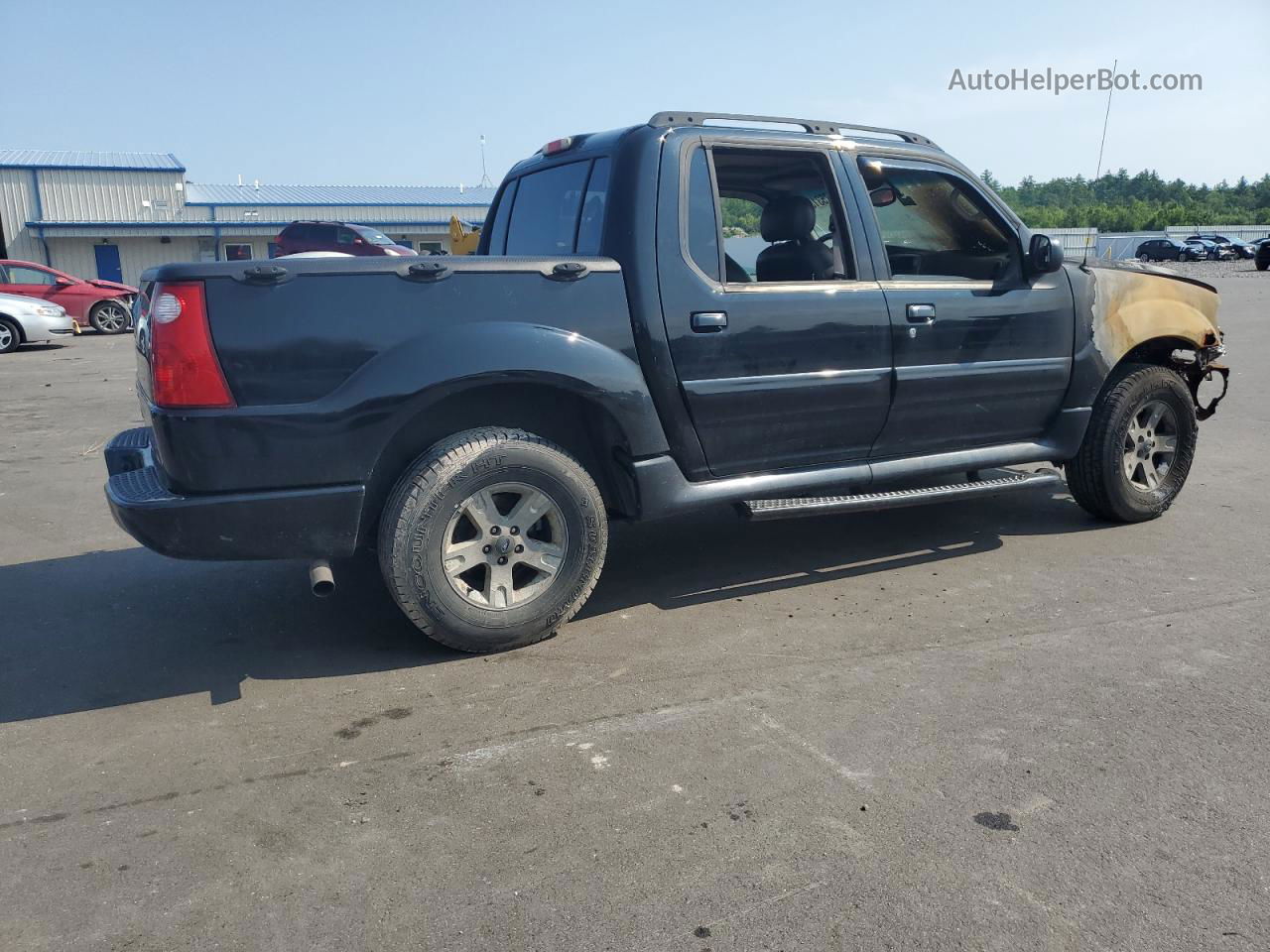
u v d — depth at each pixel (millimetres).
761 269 4805
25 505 6359
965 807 2709
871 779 2859
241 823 2715
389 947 2209
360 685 3598
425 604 3652
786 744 3080
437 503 3592
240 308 3355
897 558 4949
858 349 4367
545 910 2320
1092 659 3672
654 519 4070
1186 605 4207
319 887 2430
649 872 2455
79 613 4406
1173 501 5816
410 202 41719
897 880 2402
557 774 2936
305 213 40000
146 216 37875
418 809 2766
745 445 4238
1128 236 65188
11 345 16625
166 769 3023
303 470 3469
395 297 3514
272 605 4477
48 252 36500
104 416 9844
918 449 4719
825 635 3969
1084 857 2482
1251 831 2590
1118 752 2996
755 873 2439
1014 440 5016
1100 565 4758
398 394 3490
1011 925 2236
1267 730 3123
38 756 3115
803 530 5508
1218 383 10539
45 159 37562
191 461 3363
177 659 3871
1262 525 5398
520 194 4945
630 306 3895
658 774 2916
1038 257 4719
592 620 4195
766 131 4309
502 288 3662
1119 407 5180
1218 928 2221
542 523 4008
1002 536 5270
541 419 4094
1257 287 27016
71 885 2453
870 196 4566
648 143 4000
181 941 2244
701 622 4141
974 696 3385
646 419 3941
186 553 3443
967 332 4648
